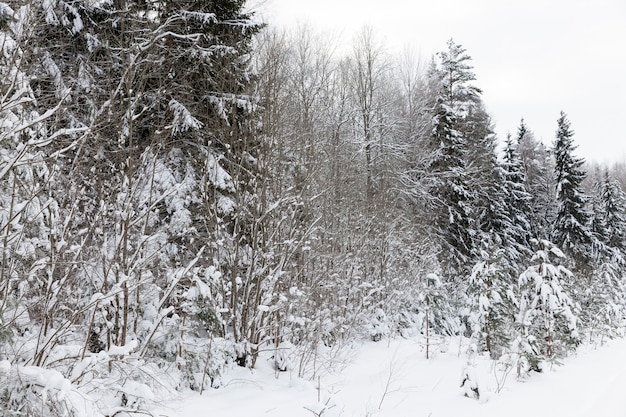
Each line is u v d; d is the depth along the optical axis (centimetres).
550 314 1027
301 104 1388
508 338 1032
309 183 1108
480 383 839
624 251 3603
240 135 984
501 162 2934
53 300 600
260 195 947
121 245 770
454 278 1953
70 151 781
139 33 902
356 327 1330
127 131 802
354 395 771
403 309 1557
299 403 709
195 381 746
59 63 857
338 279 1272
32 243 618
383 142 2152
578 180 3144
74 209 693
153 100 880
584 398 741
